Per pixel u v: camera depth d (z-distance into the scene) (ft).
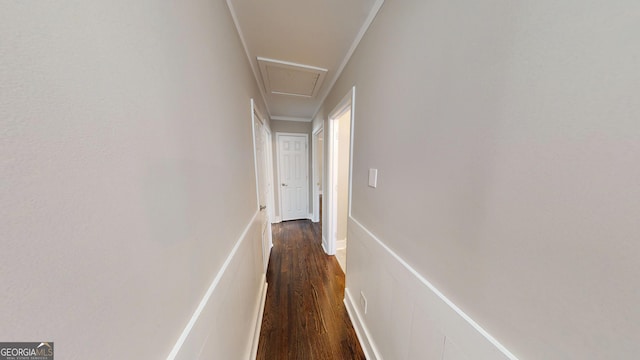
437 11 2.24
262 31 4.33
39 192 0.80
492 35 1.65
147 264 1.35
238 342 3.38
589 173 1.17
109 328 1.08
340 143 8.51
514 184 1.55
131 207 1.23
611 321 1.15
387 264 3.46
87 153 0.97
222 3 3.08
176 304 1.66
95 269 1.01
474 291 1.91
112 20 1.12
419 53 2.56
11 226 0.72
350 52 5.03
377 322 3.91
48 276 0.83
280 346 4.54
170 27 1.67
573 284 1.28
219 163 2.76
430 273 2.48
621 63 1.04
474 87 1.84
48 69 0.83
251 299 4.55
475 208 1.87
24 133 0.75
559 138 1.28
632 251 1.06
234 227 3.42
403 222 3.01
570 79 1.22
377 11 3.62
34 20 0.78
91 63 1.00
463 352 2.02
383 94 3.50
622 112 1.04
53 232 0.84
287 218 13.21
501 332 1.69
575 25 1.19
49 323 0.84
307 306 5.76
